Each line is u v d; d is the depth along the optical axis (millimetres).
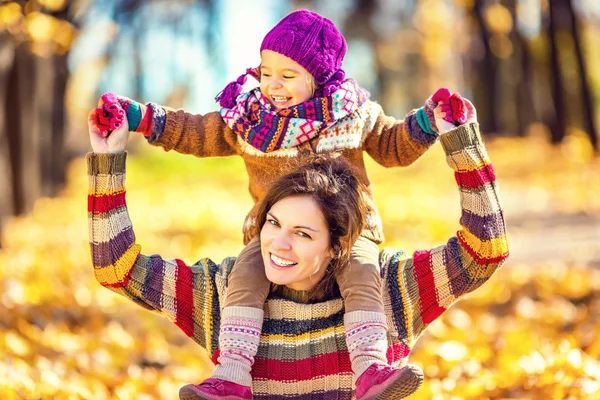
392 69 52406
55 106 21562
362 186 3846
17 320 7543
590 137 25953
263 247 3682
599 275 9203
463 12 33281
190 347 8242
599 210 15680
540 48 31203
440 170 26344
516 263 10773
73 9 13531
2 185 13742
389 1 52219
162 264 3918
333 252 3684
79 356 6953
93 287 9508
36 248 12555
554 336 7383
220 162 34000
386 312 3801
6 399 5562
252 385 3744
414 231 13625
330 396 3748
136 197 22469
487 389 5895
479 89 35531
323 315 3750
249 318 3643
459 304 8781
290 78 3996
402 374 3340
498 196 3658
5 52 12633
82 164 32531
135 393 6312
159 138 4008
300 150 3928
